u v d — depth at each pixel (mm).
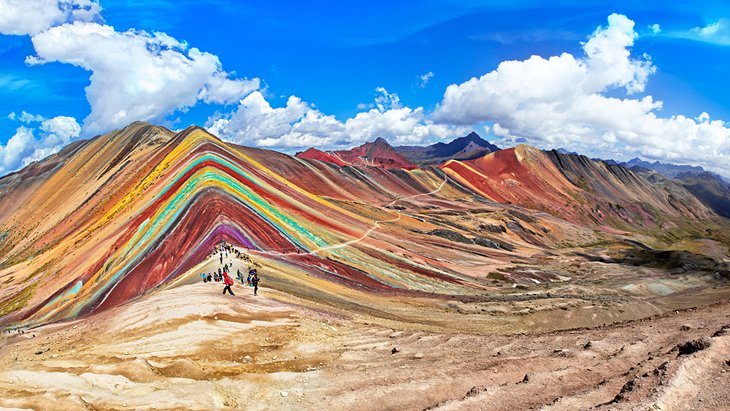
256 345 20906
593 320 42000
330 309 31641
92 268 56219
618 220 195125
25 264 77875
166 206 63938
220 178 71562
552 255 104875
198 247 47125
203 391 14195
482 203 158000
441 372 15945
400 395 14039
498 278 71562
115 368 15562
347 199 130250
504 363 16328
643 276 80688
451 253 83375
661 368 12867
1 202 144875
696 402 11281
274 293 32469
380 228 89438
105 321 25953
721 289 64938
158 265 47219
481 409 12305
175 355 18797
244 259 40938
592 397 12391
